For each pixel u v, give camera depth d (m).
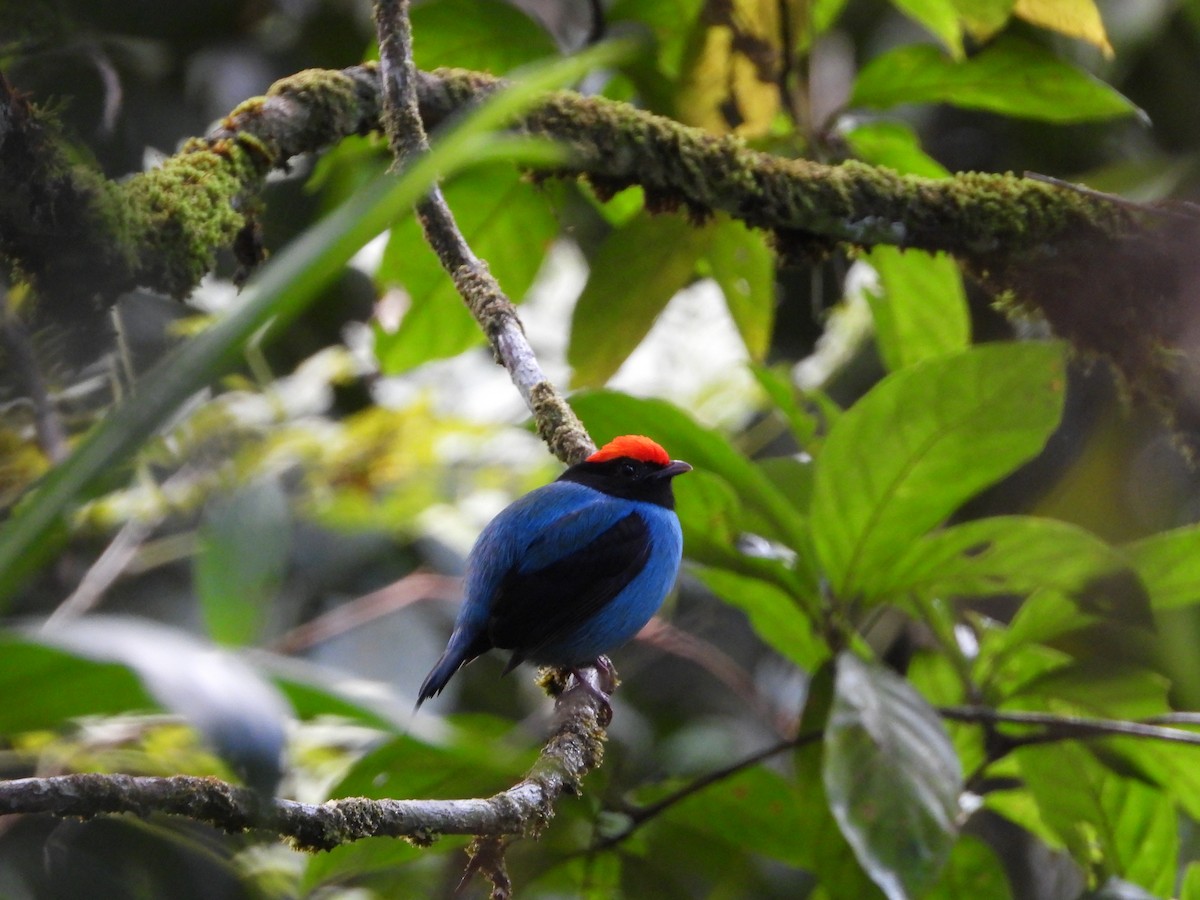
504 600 9.66
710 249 10.05
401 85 8.36
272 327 2.43
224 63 13.06
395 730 2.25
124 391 9.57
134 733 9.17
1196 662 8.51
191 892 10.40
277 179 12.66
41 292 7.34
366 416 12.23
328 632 11.95
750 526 8.68
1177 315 9.40
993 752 8.81
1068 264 9.45
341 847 7.84
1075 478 12.30
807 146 10.15
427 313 10.39
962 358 7.53
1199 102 13.22
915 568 8.40
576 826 9.04
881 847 7.05
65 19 11.53
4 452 9.93
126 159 11.90
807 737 8.46
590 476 10.41
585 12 13.61
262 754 1.91
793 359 14.55
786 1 9.55
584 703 7.66
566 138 8.95
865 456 7.93
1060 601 8.62
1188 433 9.65
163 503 11.04
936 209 9.30
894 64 9.79
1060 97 9.65
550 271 15.23
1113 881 8.33
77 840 10.32
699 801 9.12
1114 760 8.75
